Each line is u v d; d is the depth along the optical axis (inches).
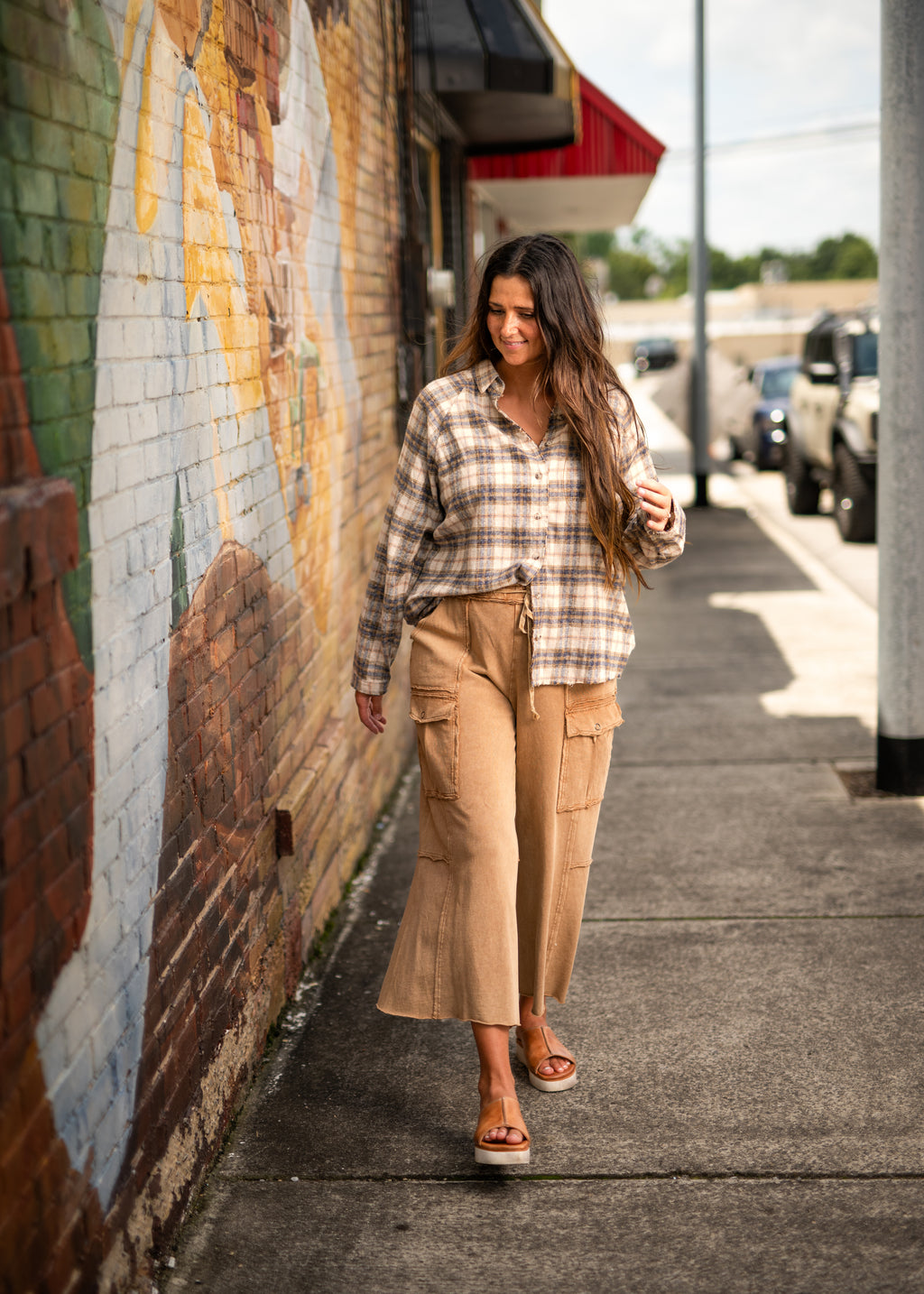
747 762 226.8
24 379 71.3
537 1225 101.7
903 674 202.8
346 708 175.6
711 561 445.7
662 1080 123.3
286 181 140.3
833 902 165.3
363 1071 126.7
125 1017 87.6
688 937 156.3
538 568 106.7
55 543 74.3
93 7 82.4
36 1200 72.1
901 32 183.9
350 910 167.3
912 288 189.2
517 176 414.0
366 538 193.3
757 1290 93.3
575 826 114.3
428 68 254.4
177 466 99.6
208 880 108.7
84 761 79.6
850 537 470.6
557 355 104.9
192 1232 101.0
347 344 178.2
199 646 105.4
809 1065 125.5
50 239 75.0
